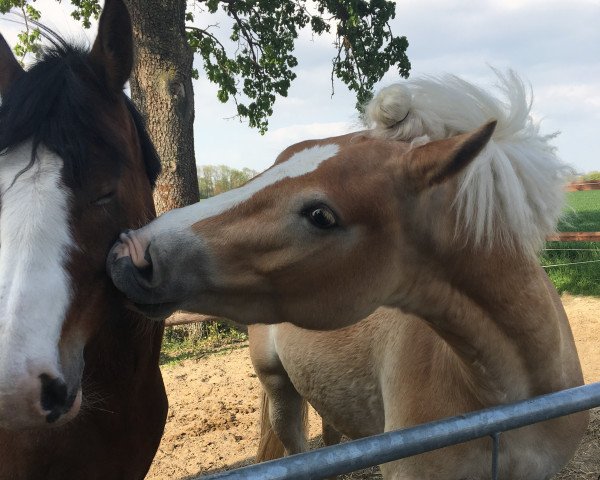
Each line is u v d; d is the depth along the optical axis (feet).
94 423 6.36
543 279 6.82
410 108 5.83
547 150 6.09
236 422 15.21
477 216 5.57
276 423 11.14
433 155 5.38
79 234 5.02
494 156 5.63
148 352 7.00
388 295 5.82
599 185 27.99
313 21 37.40
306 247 5.41
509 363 6.00
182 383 18.22
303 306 5.65
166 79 21.91
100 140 5.29
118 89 5.97
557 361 6.19
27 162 4.96
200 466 13.10
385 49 37.27
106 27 5.74
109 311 5.70
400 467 6.59
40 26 6.04
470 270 5.78
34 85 5.17
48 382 4.36
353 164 5.51
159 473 12.87
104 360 6.32
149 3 21.38
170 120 22.24
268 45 37.22
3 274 4.45
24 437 5.91
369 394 8.11
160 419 7.68
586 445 12.51
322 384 8.86
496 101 5.93
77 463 6.38
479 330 5.90
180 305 5.39
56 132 5.00
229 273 5.39
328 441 11.81
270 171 5.60
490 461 6.26
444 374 6.54
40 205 4.75
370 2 36.22
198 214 5.41
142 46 21.61
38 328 4.38
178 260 5.19
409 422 6.77
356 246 5.50
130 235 5.23
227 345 22.56
